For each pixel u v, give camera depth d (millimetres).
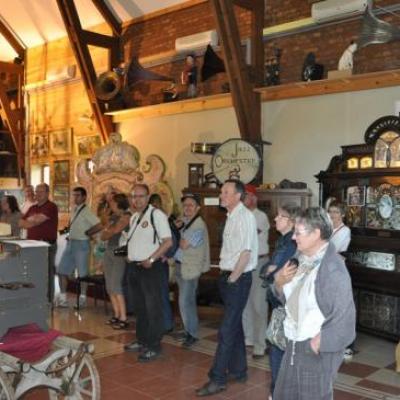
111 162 8172
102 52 9992
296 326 2535
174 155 8609
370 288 5703
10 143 11797
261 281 4949
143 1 8953
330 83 6508
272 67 7242
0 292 3158
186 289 5289
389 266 5559
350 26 6676
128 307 6273
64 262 7211
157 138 8891
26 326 3381
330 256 2508
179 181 8531
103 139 9477
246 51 7766
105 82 9156
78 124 10273
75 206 7324
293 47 7246
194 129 8312
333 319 2420
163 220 4793
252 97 7160
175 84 8539
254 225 4062
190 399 3971
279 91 7094
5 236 3627
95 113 9367
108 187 8195
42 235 6762
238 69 7000
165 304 5801
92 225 7172
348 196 5984
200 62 8352
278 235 6254
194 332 5336
